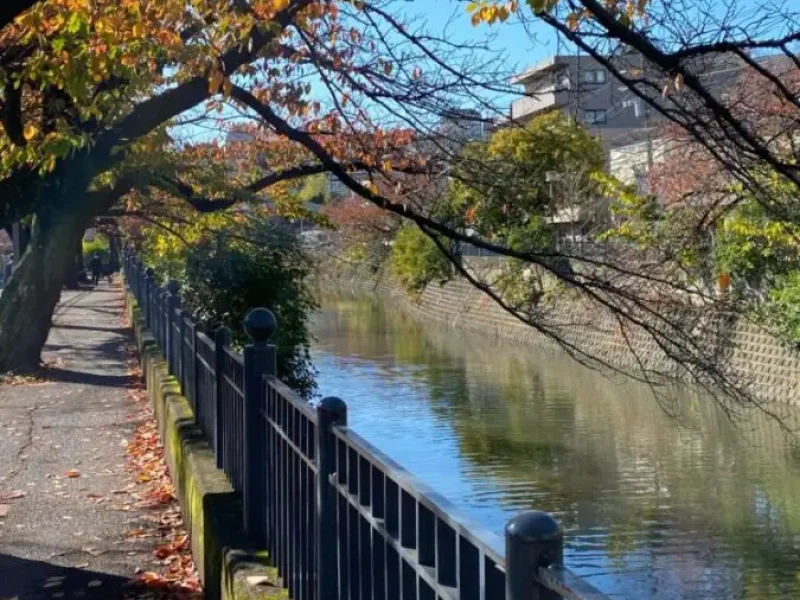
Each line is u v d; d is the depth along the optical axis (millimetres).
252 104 6785
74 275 43031
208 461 6715
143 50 6141
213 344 6992
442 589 2518
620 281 6988
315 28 6852
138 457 9430
